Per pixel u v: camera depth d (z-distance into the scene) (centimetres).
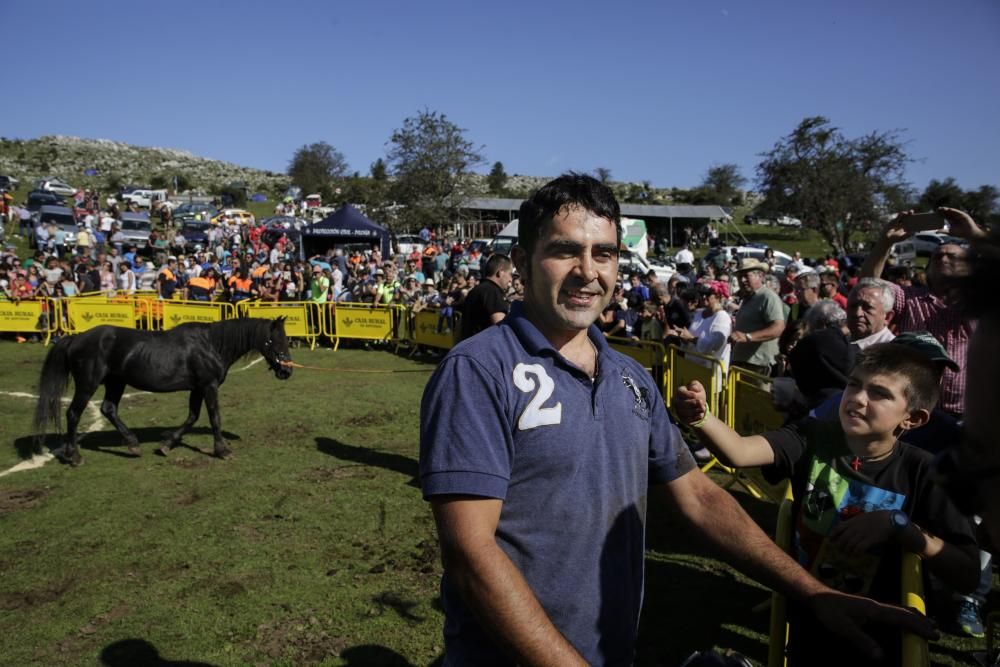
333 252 2303
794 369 354
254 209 6438
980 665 334
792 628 225
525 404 149
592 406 155
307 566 465
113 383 709
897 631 203
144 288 2120
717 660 159
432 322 1412
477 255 2725
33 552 491
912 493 219
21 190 5819
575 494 149
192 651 368
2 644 376
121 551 491
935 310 396
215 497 597
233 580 446
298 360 1397
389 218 3838
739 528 171
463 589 136
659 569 458
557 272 156
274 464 691
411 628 389
